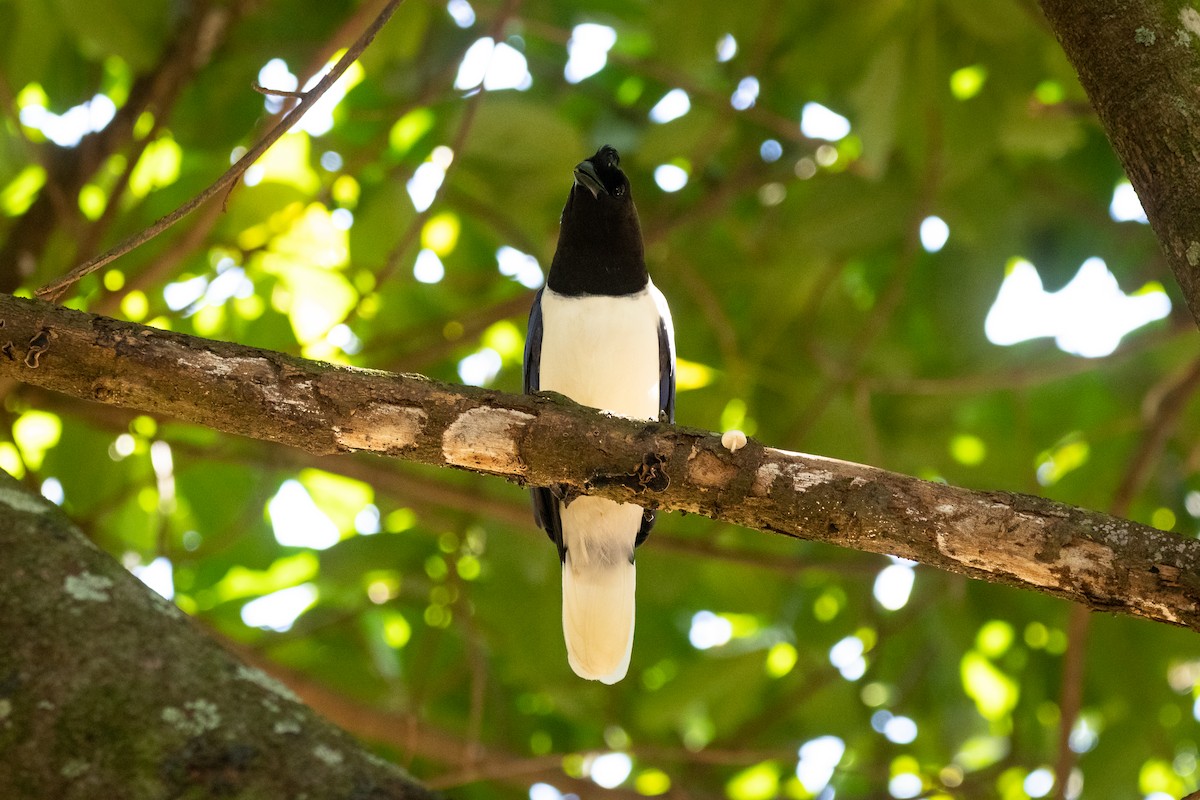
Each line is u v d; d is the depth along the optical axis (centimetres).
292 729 240
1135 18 391
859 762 994
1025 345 899
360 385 414
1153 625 877
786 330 909
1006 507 383
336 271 877
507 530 876
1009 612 930
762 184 898
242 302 923
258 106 864
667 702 866
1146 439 809
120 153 932
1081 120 855
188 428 921
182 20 824
